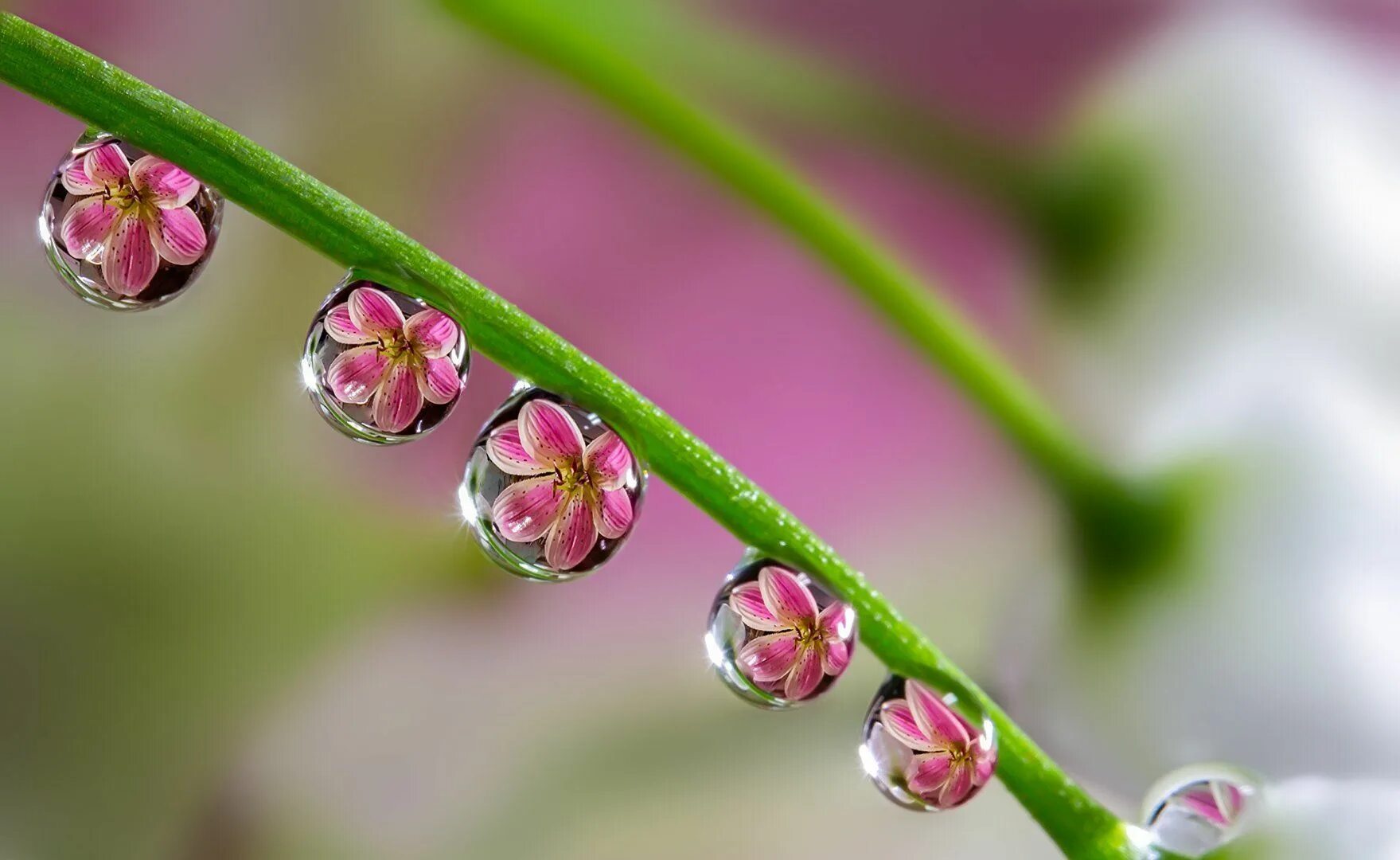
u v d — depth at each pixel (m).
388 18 0.10
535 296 0.10
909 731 0.08
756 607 0.08
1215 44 0.10
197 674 0.09
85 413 0.09
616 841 0.09
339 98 0.10
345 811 0.09
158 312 0.09
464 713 0.09
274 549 0.09
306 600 0.09
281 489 0.09
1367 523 0.09
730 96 0.10
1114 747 0.09
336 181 0.10
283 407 0.09
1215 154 0.09
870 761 0.08
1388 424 0.09
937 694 0.08
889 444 0.10
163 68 0.10
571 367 0.08
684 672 0.09
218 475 0.09
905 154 0.10
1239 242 0.09
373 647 0.09
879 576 0.09
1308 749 0.09
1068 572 0.09
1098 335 0.09
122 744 0.09
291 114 0.10
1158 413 0.09
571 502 0.08
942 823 0.09
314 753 0.09
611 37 0.09
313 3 0.10
